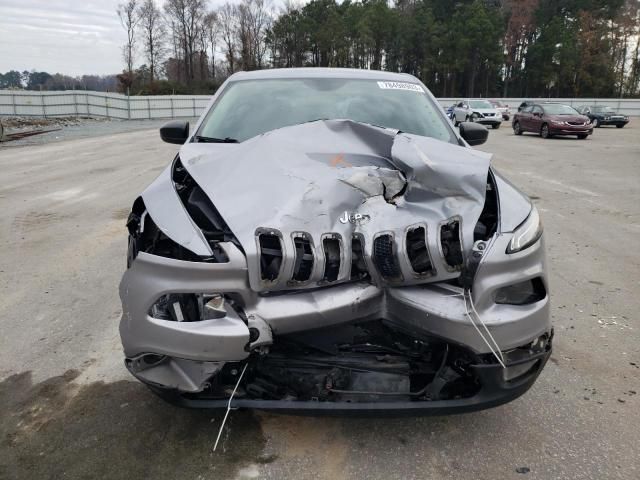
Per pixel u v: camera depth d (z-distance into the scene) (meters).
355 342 2.38
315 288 2.28
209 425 2.65
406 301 2.28
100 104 40.75
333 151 2.87
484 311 2.22
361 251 2.32
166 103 41.31
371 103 3.80
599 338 3.64
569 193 9.13
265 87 3.99
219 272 2.18
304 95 3.86
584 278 4.86
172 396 2.26
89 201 8.42
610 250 5.75
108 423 2.68
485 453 2.45
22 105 40.03
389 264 2.28
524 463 2.39
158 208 2.50
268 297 2.24
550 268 5.14
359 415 2.18
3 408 2.83
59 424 2.68
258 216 2.33
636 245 5.95
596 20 72.50
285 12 80.50
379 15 74.25
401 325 2.31
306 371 2.33
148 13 78.38
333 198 2.43
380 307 2.33
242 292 2.19
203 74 82.00
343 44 75.38
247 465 2.37
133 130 28.75
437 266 2.26
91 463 2.38
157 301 2.22
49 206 8.05
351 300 2.26
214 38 81.25
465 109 30.69
